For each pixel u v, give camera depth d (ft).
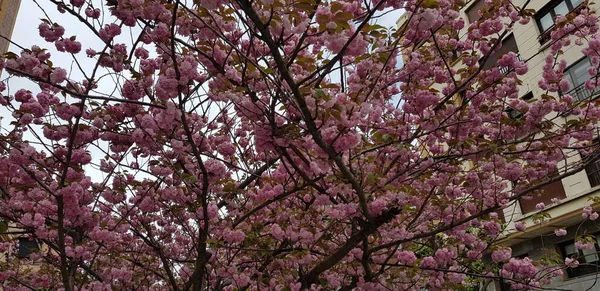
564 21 19.16
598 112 18.08
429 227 20.25
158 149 16.31
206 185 14.87
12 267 24.57
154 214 22.98
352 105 10.97
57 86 12.26
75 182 13.87
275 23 10.22
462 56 19.17
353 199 14.66
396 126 15.99
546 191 42.22
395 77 16.90
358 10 13.52
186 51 14.08
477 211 17.56
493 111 18.54
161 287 29.30
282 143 12.25
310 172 14.60
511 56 18.04
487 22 18.80
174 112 12.89
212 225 17.37
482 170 16.99
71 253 16.30
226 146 17.53
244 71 12.03
